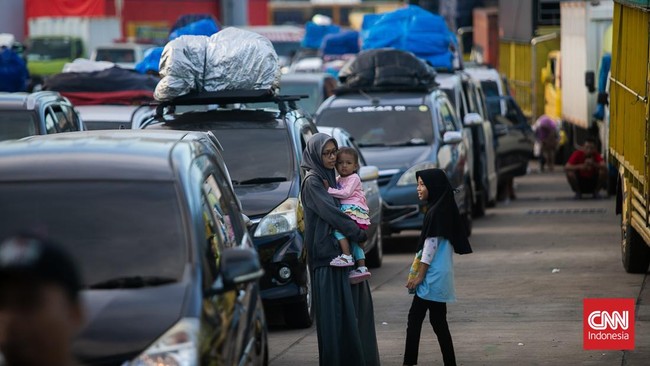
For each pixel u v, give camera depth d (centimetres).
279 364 1831
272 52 2488
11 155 1261
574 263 3006
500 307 2338
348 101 3697
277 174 2241
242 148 2298
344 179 1689
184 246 1146
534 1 7581
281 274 2105
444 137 3566
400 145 3538
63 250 651
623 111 2817
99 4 9562
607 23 5888
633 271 2781
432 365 1802
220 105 2609
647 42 2364
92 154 1255
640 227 2500
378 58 3819
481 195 4447
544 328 2100
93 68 4072
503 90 6341
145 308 1061
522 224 4159
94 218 1175
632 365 1789
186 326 1031
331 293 1645
